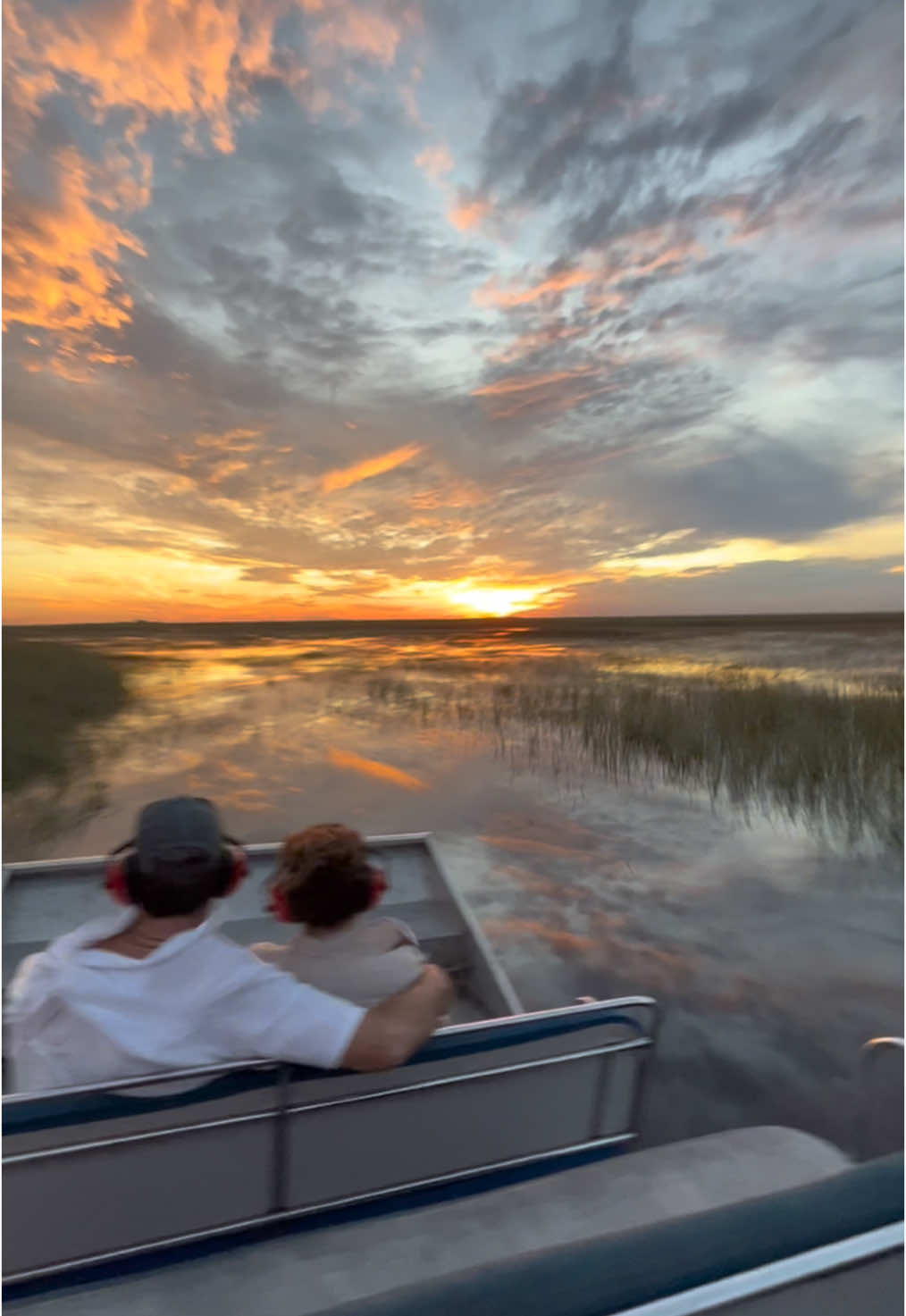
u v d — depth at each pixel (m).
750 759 9.41
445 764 10.39
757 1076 3.51
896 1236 1.13
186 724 14.05
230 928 3.43
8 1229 1.78
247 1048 1.79
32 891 3.42
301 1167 1.98
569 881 5.96
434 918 3.61
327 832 2.03
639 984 4.37
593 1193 1.96
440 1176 2.12
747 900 5.50
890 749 8.84
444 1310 1.01
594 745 11.11
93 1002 1.73
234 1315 1.57
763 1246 1.10
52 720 13.51
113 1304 1.60
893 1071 3.46
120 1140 1.77
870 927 5.02
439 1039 1.98
